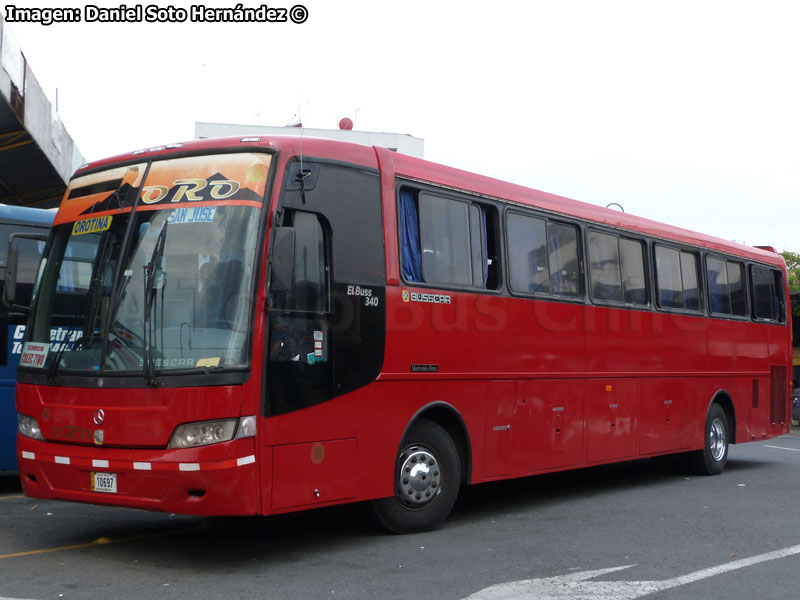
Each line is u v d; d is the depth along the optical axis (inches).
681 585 249.0
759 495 433.7
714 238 544.1
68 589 236.1
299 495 268.1
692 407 498.9
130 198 279.3
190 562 270.2
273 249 263.0
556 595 234.5
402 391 309.1
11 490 418.9
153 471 248.8
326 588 239.8
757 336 577.9
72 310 277.1
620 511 380.2
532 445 372.8
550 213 398.3
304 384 271.7
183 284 259.4
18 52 691.4
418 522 320.5
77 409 263.9
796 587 250.2
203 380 249.3
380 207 309.1
